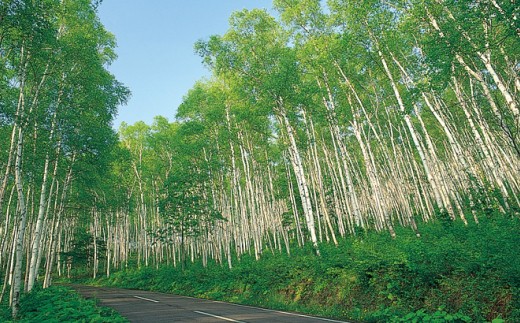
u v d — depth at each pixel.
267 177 42.62
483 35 11.95
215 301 16.97
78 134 20.05
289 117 21.34
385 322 9.73
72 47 17.69
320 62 22.08
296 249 22.11
